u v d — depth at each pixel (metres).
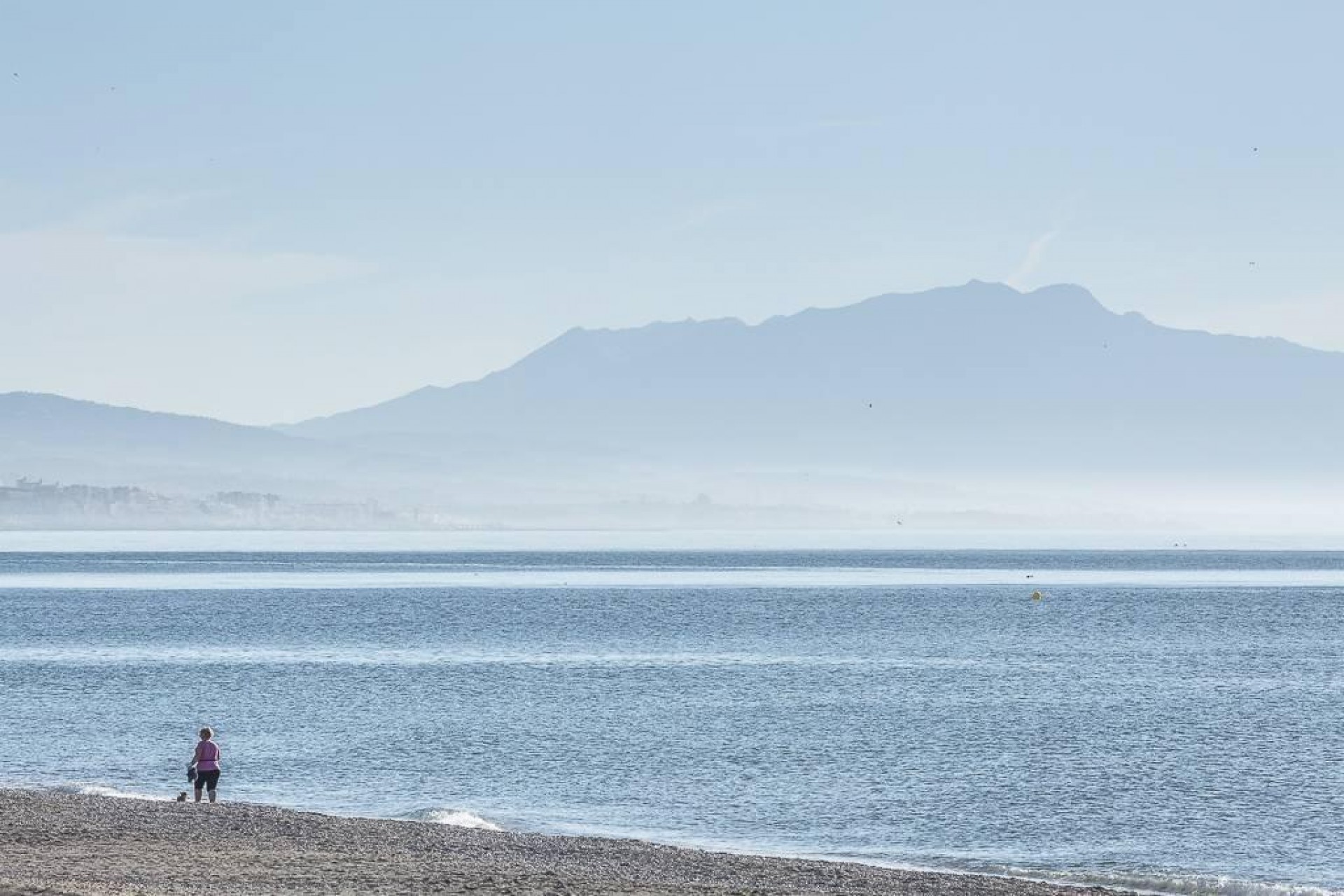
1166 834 76.56
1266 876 68.44
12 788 84.94
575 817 80.19
